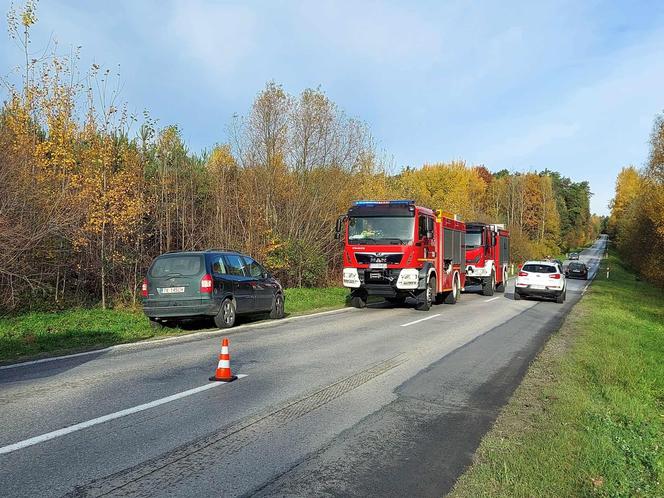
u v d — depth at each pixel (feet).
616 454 16.92
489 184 297.94
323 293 77.71
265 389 23.45
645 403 25.29
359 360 30.42
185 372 26.58
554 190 387.55
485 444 17.26
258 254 72.74
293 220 83.71
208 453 15.90
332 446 16.81
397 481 14.32
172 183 66.23
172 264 41.65
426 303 60.39
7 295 43.70
